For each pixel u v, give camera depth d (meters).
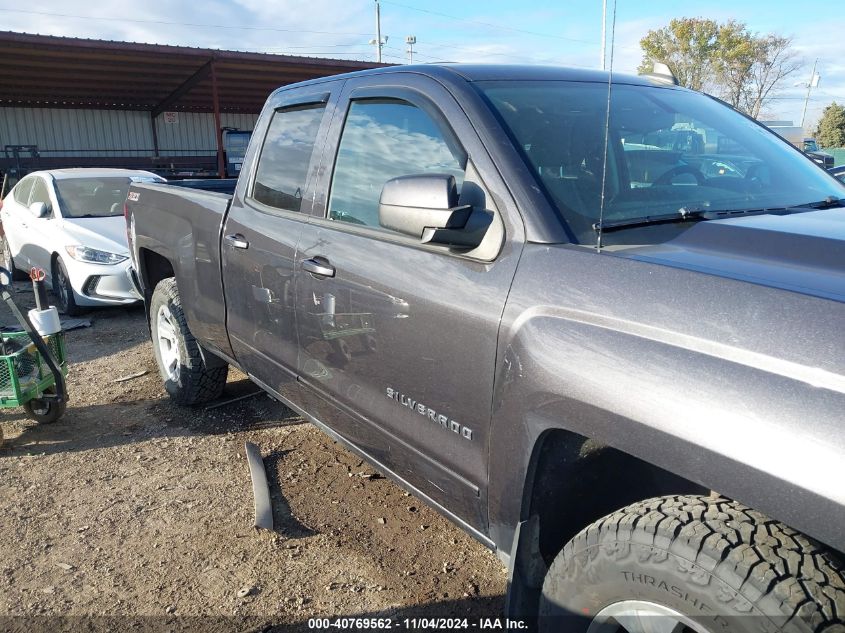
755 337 1.43
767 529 1.46
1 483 3.72
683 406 1.47
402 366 2.33
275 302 3.09
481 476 2.08
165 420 4.55
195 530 3.22
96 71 19.12
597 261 1.78
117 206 8.23
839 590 1.35
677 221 2.12
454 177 2.13
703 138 2.69
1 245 11.91
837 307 1.37
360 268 2.50
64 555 3.05
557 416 1.74
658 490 2.13
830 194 2.57
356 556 2.98
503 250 2.01
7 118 22.22
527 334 1.83
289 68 20.00
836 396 1.28
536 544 2.00
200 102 24.28
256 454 3.90
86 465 3.92
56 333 4.40
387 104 2.66
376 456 2.69
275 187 3.26
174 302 4.41
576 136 2.33
